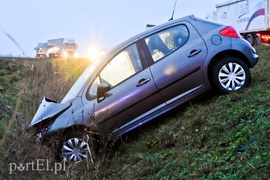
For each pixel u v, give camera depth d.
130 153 5.74
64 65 13.70
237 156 4.14
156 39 6.45
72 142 5.95
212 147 4.73
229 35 6.56
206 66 6.34
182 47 6.40
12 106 6.95
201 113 5.86
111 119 6.04
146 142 5.79
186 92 6.27
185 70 6.26
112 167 5.54
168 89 6.20
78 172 5.26
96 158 5.73
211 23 6.68
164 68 6.22
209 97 6.61
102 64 6.35
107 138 5.95
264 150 3.96
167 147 5.50
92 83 6.27
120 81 6.21
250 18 24.69
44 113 6.12
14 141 4.49
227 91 6.38
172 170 4.54
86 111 6.04
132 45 6.41
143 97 6.11
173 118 6.35
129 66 6.31
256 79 6.99
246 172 3.69
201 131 5.26
